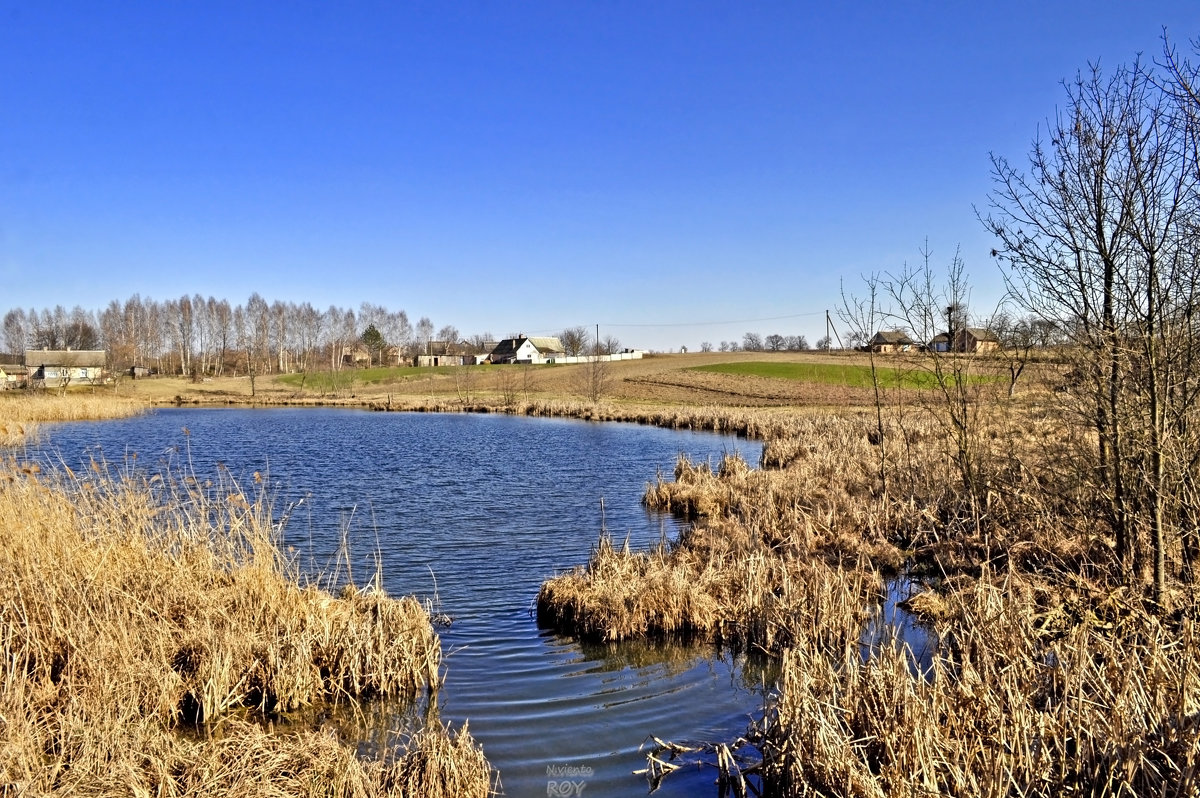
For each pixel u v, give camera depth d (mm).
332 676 8859
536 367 102750
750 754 7602
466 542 16500
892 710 6480
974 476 15023
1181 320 9141
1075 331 10125
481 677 9453
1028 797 5555
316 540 16562
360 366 121938
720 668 9766
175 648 8695
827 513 15883
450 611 11930
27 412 46500
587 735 8047
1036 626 9531
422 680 9062
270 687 8508
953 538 14133
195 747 6750
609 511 20078
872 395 58188
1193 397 9406
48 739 6910
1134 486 10195
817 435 31734
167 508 11648
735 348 147250
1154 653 6730
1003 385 18125
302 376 99375
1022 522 13469
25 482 10805
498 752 7695
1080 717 5953
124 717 7004
